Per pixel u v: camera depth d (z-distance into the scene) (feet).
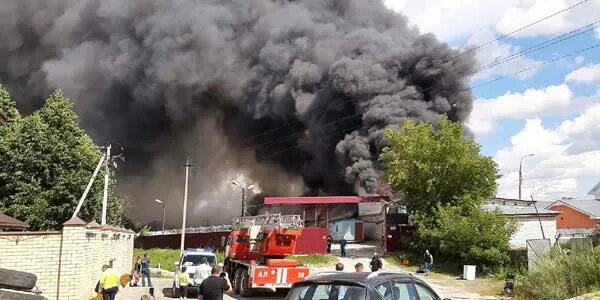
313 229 114.21
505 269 85.15
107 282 44.42
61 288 44.21
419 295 23.99
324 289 22.17
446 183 108.37
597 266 45.83
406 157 114.32
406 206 114.21
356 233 143.13
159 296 63.52
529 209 120.78
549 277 48.85
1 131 89.45
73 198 86.94
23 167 85.81
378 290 21.79
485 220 89.81
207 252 67.15
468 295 64.54
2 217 52.95
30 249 44.11
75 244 45.11
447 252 95.04
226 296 64.18
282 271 61.52
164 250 149.18
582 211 174.50
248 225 69.67
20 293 12.50
